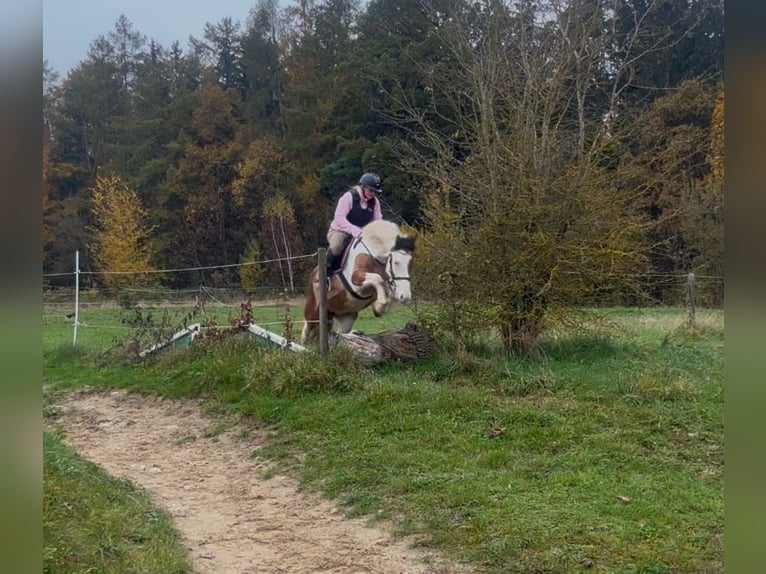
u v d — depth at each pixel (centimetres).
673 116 2484
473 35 1404
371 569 412
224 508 539
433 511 486
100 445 753
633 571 378
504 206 954
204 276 4191
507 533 436
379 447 632
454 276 963
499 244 947
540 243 926
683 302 1894
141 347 1202
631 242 998
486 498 498
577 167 965
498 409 707
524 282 937
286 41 5066
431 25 3247
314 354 875
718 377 837
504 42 1165
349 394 791
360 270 897
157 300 2653
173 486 601
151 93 5378
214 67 5541
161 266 4262
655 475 545
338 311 943
